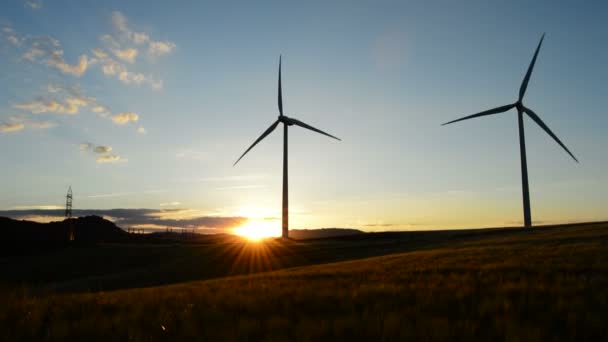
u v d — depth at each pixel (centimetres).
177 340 908
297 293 1508
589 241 4288
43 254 9581
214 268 6856
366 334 866
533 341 797
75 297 1656
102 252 9300
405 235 11525
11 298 1432
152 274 6531
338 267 3662
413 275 2186
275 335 888
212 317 1109
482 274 2012
